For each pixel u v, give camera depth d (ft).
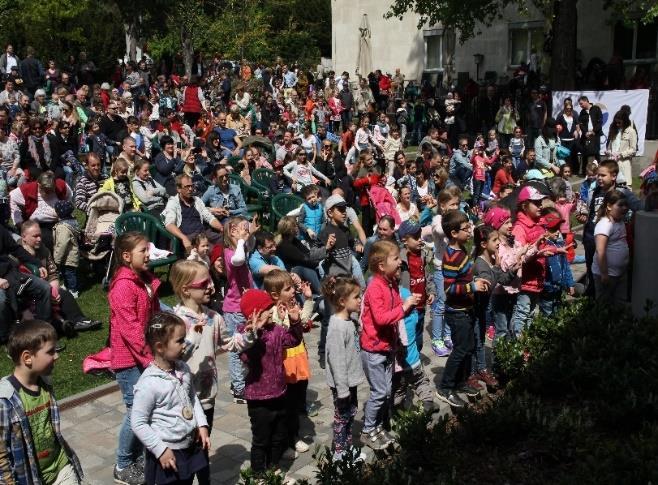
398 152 46.34
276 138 62.03
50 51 111.34
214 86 91.25
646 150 65.46
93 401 23.30
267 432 17.58
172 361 15.14
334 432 18.81
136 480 17.85
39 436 13.83
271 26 152.56
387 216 24.32
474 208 49.39
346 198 45.01
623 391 20.72
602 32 85.66
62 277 33.17
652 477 15.72
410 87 91.71
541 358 23.24
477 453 18.90
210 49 119.03
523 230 24.77
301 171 47.03
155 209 35.45
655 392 20.58
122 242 17.39
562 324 24.91
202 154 48.39
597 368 21.84
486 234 22.67
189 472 15.11
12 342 13.56
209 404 17.52
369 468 18.39
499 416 19.16
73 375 25.02
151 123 61.98
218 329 17.92
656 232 26.05
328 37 171.22
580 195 39.99
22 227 28.37
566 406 20.72
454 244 21.59
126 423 17.57
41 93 62.90
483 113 81.46
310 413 22.16
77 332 28.96
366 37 103.45
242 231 23.09
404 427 18.57
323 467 17.12
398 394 20.93
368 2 103.50
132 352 17.07
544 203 25.88
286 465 19.01
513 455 18.69
